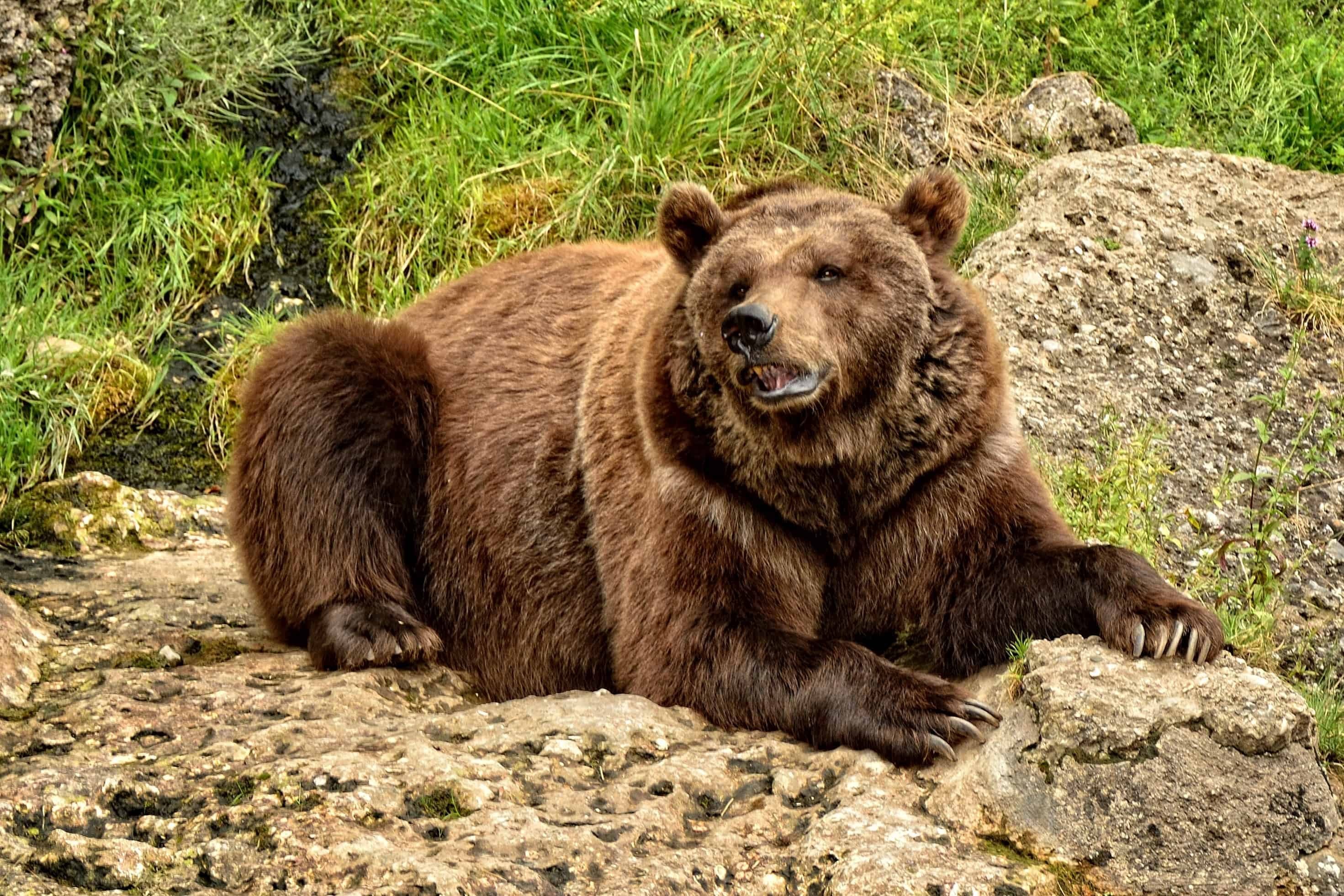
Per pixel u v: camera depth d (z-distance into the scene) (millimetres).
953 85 22234
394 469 14094
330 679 12438
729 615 11805
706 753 10719
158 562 15680
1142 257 18703
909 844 9414
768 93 21156
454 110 21641
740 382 11203
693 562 11922
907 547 11992
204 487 18625
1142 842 9711
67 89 20828
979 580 11828
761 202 12664
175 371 19688
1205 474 16453
